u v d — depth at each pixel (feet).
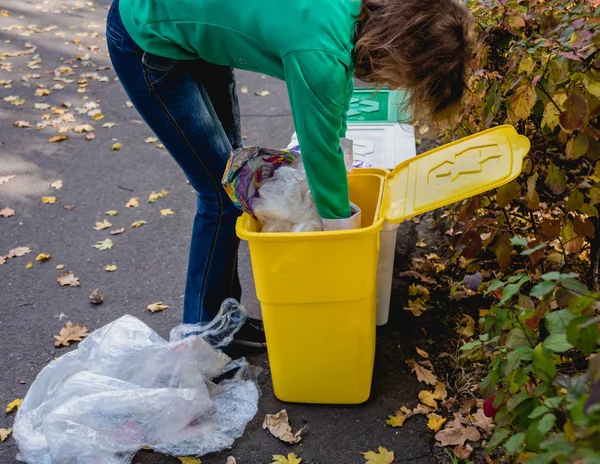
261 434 7.19
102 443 6.70
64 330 8.87
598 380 3.56
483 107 7.84
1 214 11.82
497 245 7.16
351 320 6.82
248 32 5.74
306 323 6.90
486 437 6.88
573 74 6.52
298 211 6.73
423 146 13.39
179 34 6.09
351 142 7.27
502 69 7.63
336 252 6.34
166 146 6.98
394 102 10.66
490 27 7.31
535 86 6.75
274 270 6.53
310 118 5.67
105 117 15.80
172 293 9.68
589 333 4.06
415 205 6.34
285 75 5.67
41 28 21.45
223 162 7.07
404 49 5.60
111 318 9.19
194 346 7.43
